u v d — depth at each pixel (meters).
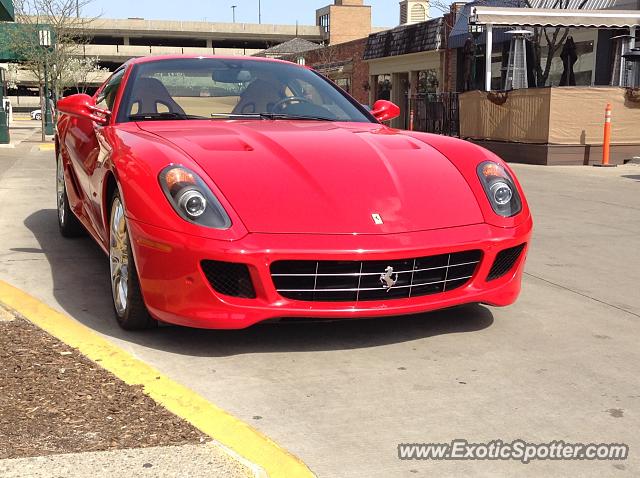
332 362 3.11
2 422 2.42
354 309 3.09
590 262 5.25
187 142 3.52
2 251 5.20
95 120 4.14
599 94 13.64
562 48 19.73
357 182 3.32
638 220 7.16
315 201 3.18
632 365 3.15
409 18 39.78
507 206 3.45
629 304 4.14
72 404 2.57
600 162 13.81
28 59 21.36
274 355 3.18
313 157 3.45
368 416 2.60
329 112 4.42
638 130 13.95
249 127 3.91
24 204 7.56
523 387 2.88
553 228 6.68
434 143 3.89
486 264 3.31
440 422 2.56
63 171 5.44
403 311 3.16
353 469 2.22
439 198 3.36
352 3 77.25
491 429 2.51
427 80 26.66
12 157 14.80
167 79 4.37
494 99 15.31
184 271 3.02
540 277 4.77
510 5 21.83
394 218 3.19
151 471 2.10
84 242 5.56
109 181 3.65
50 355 3.05
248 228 3.02
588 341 3.46
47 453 2.20
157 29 83.06
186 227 3.02
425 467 2.24
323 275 3.04
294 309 3.04
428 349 3.30
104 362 3.00
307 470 2.19
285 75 4.62
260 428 2.49
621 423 2.58
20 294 4.00
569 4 19.33
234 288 3.06
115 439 2.30
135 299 3.29
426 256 3.13
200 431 2.38
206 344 3.30
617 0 17.92
